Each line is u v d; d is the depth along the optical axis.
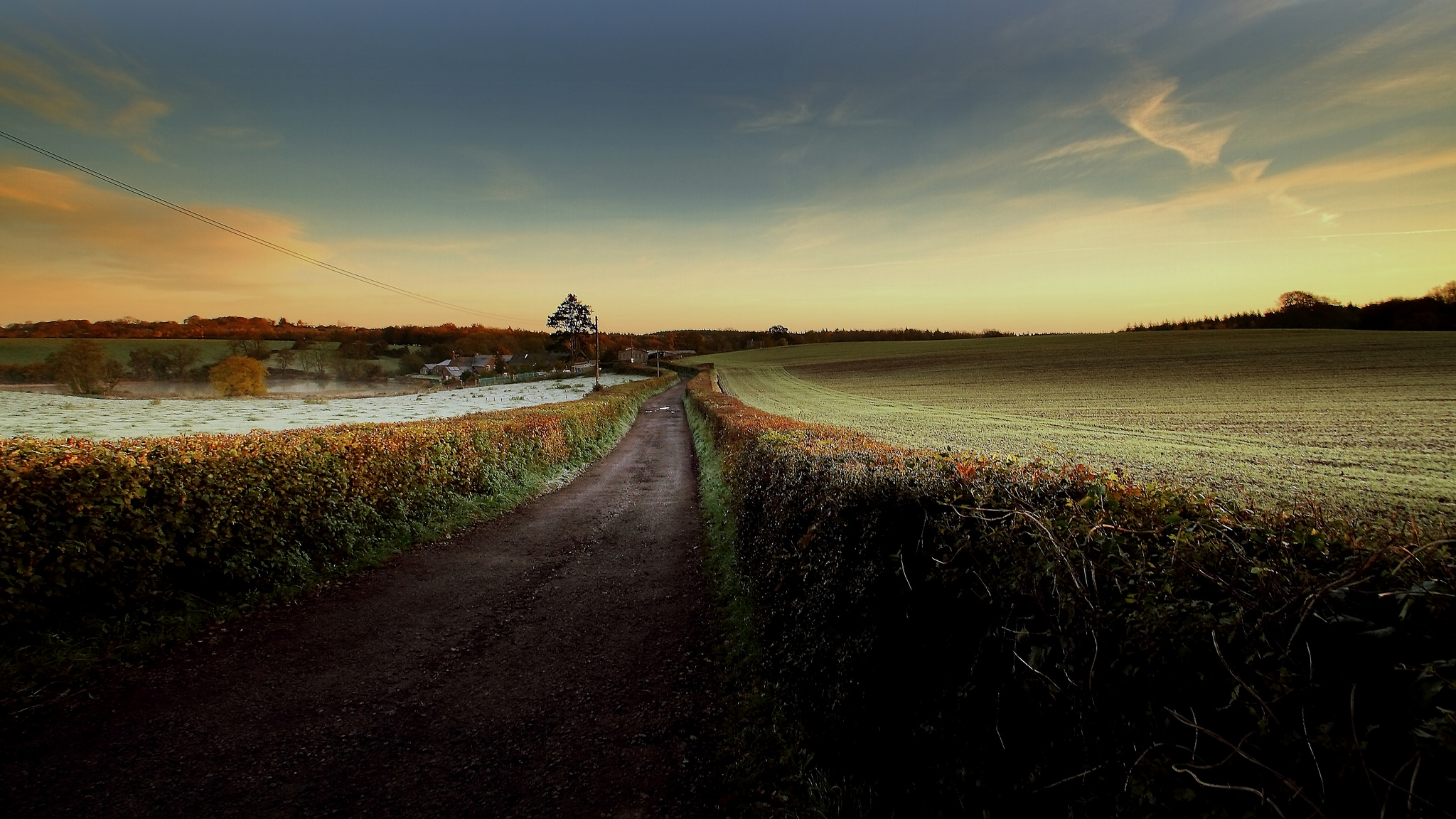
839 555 4.01
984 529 2.65
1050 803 2.05
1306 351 55.22
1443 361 43.03
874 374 65.56
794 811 2.93
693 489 14.02
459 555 7.98
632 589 6.73
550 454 16.00
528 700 4.22
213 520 5.81
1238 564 1.88
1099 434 23.39
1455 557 1.54
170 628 5.09
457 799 3.13
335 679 4.49
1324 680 1.55
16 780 3.18
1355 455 17.00
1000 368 61.69
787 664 4.38
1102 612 2.00
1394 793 1.37
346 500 7.80
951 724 2.58
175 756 3.46
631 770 3.40
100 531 4.88
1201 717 1.71
